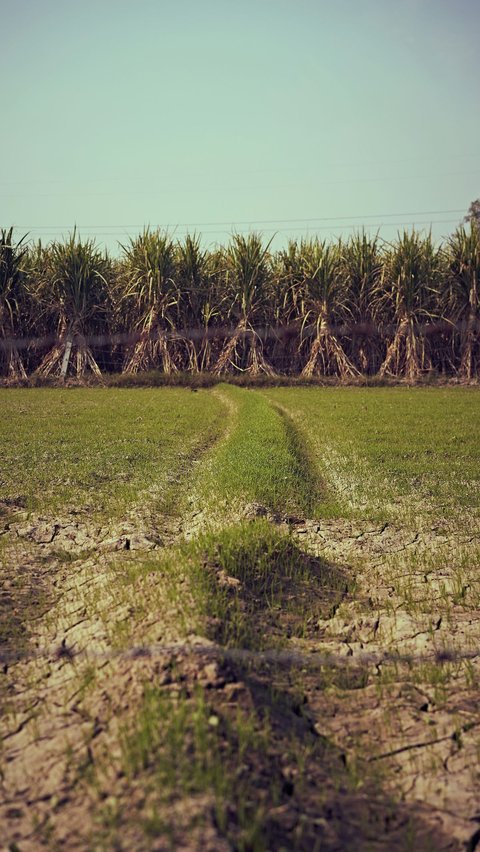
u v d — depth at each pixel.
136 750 4.07
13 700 5.36
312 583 7.91
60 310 36.69
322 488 12.61
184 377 34.47
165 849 3.38
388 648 6.43
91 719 4.80
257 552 8.05
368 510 10.87
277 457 13.90
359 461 14.62
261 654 5.96
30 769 4.35
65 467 13.79
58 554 8.91
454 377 36.09
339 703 5.45
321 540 9.65
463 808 4.23
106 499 11.46
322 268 37.00
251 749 4.34
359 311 37.59
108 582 7.58
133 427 19.33
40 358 37.78
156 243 37.34
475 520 10.38
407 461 14.58
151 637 5.74
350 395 29.45
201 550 7.74
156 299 36.78
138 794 3.78
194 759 4.02
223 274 38.44
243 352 37.53
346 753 4.79
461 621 7.02
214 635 5.92
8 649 6.28
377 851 3.81
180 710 4.40
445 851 3.87
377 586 8.06
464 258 36.53
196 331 37.44
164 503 11.19
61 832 3.66
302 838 3.74
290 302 38.12
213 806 3.68
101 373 36.22
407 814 4.18
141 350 36.72
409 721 5.20
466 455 15.10
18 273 36.72
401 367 37.12
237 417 20.58
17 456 14.85
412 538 9.64
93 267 37.31
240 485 11.62
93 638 6.16
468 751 4.80
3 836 3.70
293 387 34.12
